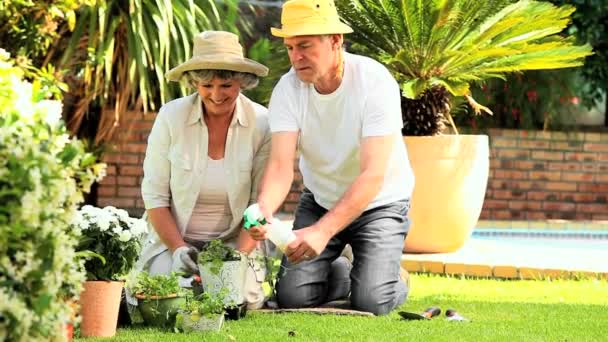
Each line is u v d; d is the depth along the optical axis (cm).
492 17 1040
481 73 1028
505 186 1577
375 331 592
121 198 1498
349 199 632
